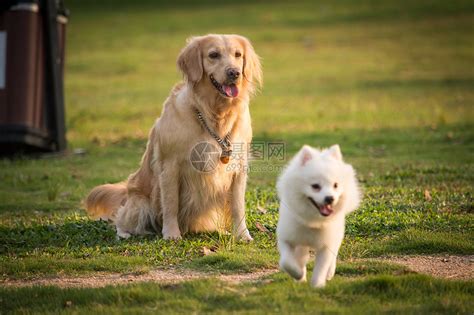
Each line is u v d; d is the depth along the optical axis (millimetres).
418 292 7637
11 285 8617
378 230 10828
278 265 9125
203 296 7660
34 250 10305
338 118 26828
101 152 20766
